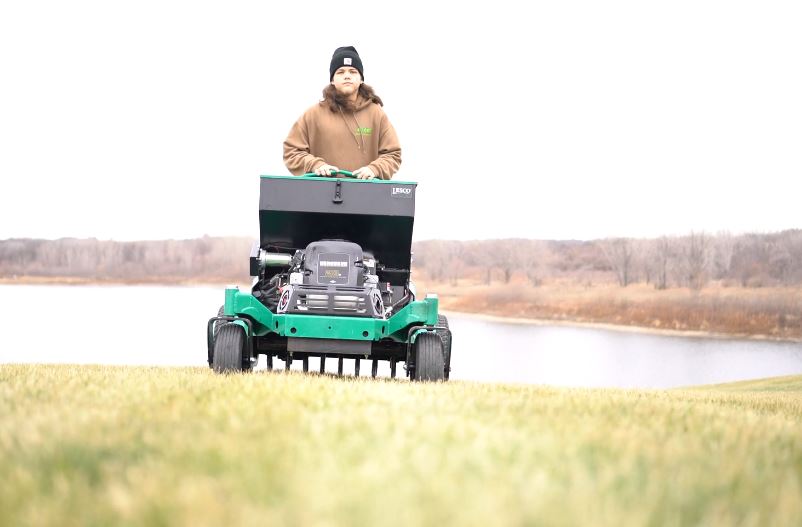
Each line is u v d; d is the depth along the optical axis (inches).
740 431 195.2
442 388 288.2
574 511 100.0
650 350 5226.4
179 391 230.4
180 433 153.6
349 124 437.4
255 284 423.5
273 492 107.8
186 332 4311.0
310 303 372.5
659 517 102.1
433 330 382.6
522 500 105.0
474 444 148.5
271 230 419.8
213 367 384.8
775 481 135.0
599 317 7037.4
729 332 6417.3
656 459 145.6
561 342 5472.4
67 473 122.9
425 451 138.8
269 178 408.8
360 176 413.7
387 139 440.8
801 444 184.7
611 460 142.8
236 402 203.8
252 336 382.6
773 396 571.5
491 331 6122.1
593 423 193.0
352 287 378.9
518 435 163.0
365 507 99.3
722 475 133.6
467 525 92.0
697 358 4936.0
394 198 411.5
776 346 5644.7
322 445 144.4
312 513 95.7
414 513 95.5
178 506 100.0
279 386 252.1
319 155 440.8
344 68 432.1
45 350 3403.1
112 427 161.5
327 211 409.4
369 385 284.7
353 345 374.6
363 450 140.7
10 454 136.3
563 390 355.3
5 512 102.3
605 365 4517.7
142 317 5324.8
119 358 3152.1
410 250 428.8
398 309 421.4
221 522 92.7
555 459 139.7
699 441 172.9
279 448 139.9
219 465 127.1
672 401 317.1
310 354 412.2
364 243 426.6
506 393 280.1
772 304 6609.3
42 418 169.2
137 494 106.8
